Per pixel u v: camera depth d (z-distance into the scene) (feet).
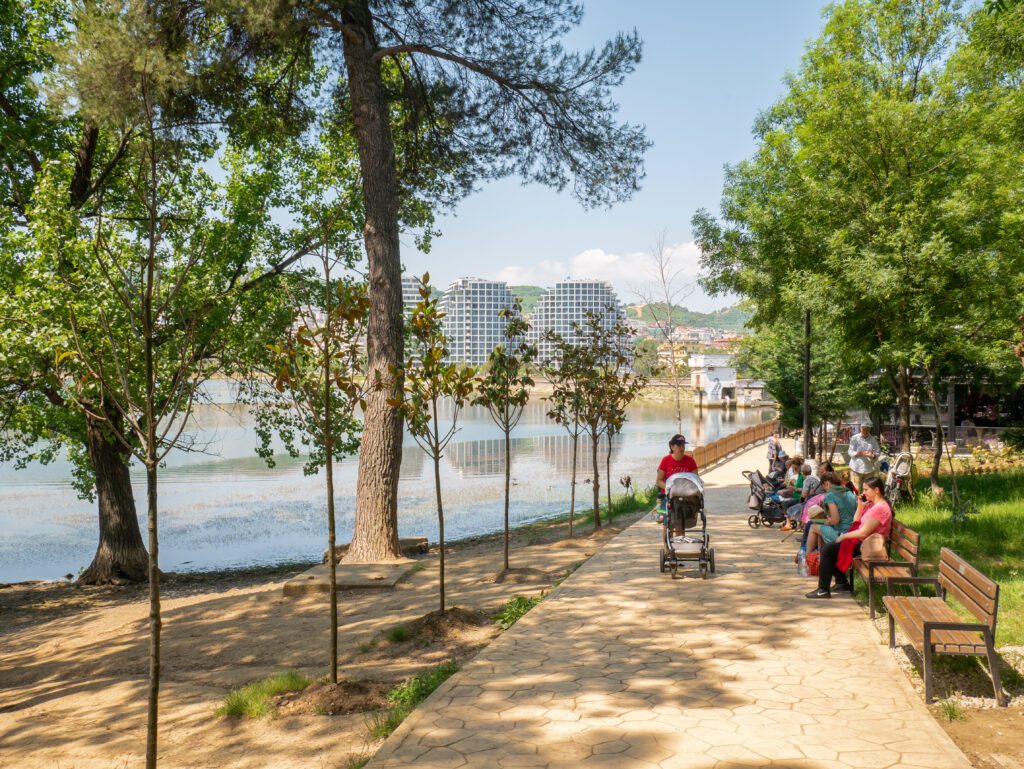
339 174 71.46
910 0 54.39
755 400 437.58
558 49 55.57
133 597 55.42
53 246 49.29
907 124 51.47
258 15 39.29
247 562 73.20
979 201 51.39
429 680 21.50
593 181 61.93
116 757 19.62
